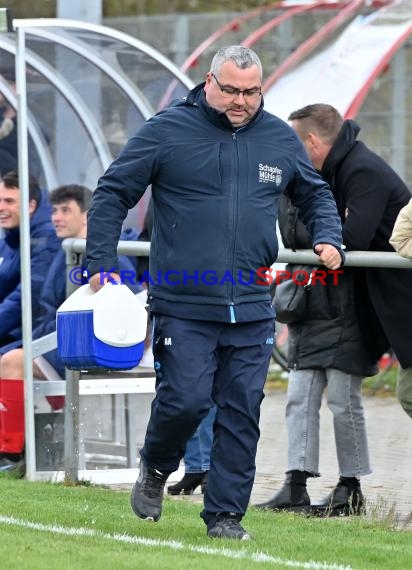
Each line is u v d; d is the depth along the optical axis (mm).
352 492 26344
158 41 59938
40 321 30062
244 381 21359
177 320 21141
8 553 19609
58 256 30281
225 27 57938
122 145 33500
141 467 22156
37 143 33156
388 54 52531
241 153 21172
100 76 33156
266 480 30750
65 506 24938
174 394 20938
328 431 38281
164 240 21281
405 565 19891
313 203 22109
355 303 26234
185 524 23188
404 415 40719
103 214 21203
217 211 21016
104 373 29625
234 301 21109
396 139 54000
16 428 30594
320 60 53875
